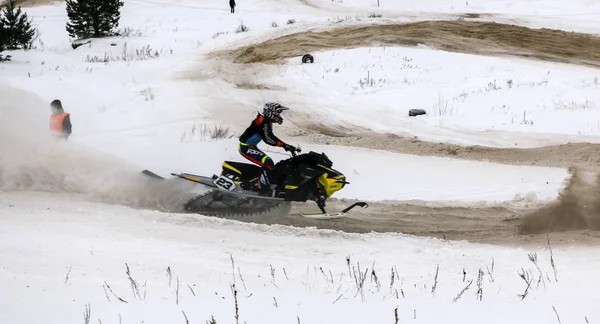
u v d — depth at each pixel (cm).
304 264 2709
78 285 2308
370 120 8331
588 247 2967
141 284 2345
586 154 5606
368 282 2433
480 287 2314
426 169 5347
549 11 16600
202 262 2678
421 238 3209
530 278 2456
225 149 5928
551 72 10381
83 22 14950
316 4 19325
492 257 2814
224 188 3581
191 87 10000
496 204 4150
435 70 10738
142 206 3734
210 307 2047
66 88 8956
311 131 7788
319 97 9544
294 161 3553
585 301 2027
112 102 8500
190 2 19462
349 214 3825
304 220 3666
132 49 13588
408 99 9200
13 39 11744
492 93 9069
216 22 16775
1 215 3312
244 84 10344
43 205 3534
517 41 13025
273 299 2150
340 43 13262
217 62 12088
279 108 3534
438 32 13862
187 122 7694
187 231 3180
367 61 11481
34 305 2077
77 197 3769
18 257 2620
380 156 5912
